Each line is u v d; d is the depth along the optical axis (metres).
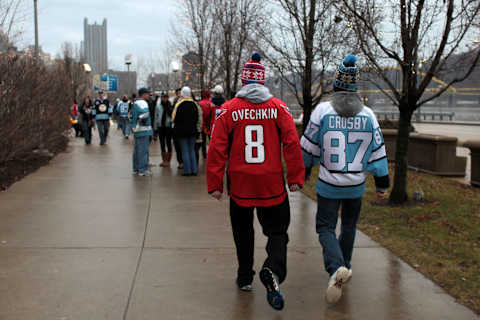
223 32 15.28
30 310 3.38
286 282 4.01
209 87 17.50
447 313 3.42
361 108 3.53
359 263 4.45
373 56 6.57
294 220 6.09
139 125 9.40
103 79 35.06
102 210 6.50
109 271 4.18
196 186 8.44
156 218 6.11
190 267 4.32
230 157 3.47
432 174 10.09
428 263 4.42
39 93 10.41
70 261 4.41
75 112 19.73
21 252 4.64
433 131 29.00
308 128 3.61
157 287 3.84
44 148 12.10
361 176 3.59
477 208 6.62
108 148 15.10
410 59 6.36
